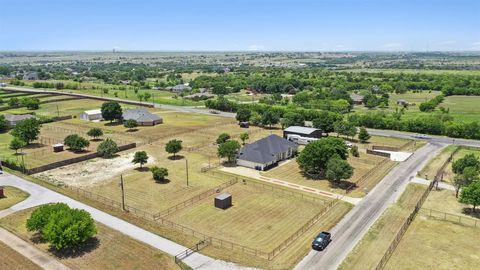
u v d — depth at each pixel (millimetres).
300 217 54875
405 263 42500
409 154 88875
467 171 62188
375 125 120875
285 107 142125
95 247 44656
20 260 41625
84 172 73375
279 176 72562
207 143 97438
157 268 40906
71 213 44562
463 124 107938
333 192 64500
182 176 71688
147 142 98000
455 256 44000
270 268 41375
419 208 57969
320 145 71750
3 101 153625
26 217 52219
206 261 42594
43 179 68562
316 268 41531
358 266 41938
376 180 70875
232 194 63250
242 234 49562
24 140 91938
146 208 57125
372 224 52500
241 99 181625
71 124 119938
